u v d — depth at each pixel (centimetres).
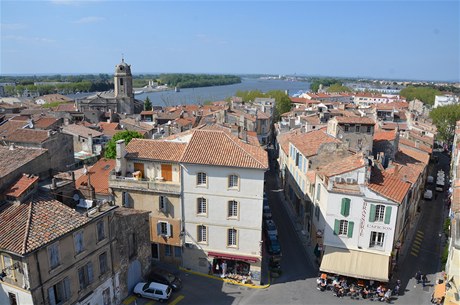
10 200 3456
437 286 4216
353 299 4269
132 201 4750
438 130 12975
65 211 3469
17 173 3681
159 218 4712
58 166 7219
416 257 5234
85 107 13550
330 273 4616
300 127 8906
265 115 12106
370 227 4438
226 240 4597
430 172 9412
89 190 4022
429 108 19238
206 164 4353
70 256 3362
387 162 6066
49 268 3167
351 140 6216
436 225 6312
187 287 4434
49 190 3675
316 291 4409
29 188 3525
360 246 4519
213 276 4675
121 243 4044
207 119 9756
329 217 4572
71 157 7538
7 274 3142
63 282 3328
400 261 5112
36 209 3378
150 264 4641
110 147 7512
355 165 4559
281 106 16512
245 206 4434
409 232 5972
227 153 4488
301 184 6091
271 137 13338
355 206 4447
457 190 4238
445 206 7188
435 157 10531
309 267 4956
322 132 6838
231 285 4509
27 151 4128
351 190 4434
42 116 10319
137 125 10488
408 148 7838
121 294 4106
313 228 5344
